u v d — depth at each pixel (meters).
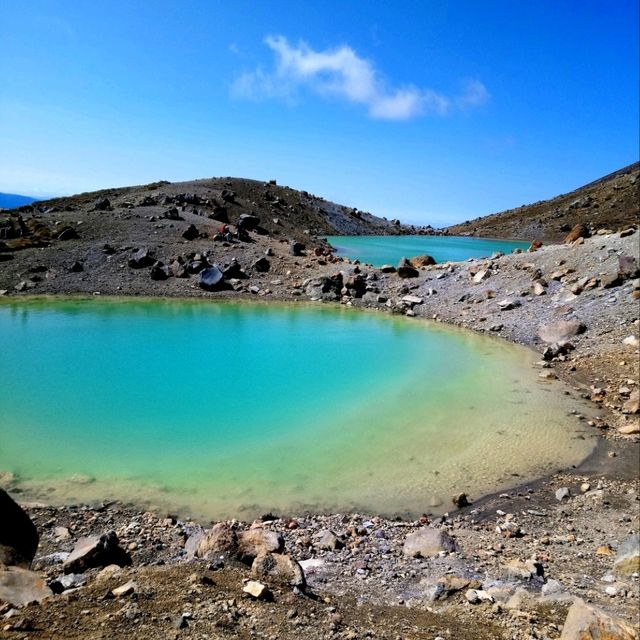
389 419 19.77
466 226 173.88
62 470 14.97
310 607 7.15
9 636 5.21
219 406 20.53
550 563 10.61
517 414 20.39
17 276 46.72
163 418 19.12
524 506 13.96
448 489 14.84
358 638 6.38
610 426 19.33
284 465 15.88
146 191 97.44
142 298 44.69
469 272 46.06
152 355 27.55
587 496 14.41
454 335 34.44
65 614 5.93
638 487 14.89
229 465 15.73
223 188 114.06
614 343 27.78
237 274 51.22
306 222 118.19
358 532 12.29
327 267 53.81
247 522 12.68
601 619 6.37
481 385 23.89
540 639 6.72
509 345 31.75
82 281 47.12
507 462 16.52
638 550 9.66
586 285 35.62
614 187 138.88
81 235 56.22
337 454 16.75
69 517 12.37
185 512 13.02
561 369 26.39
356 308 44.31
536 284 38.59
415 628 7.08
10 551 7.40
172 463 15.69
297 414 20.00
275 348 29.94
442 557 10.88
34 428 17.80
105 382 22.94
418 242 112.12
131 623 5.76
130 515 12.69
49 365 25.05
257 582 7.32
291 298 47.09
